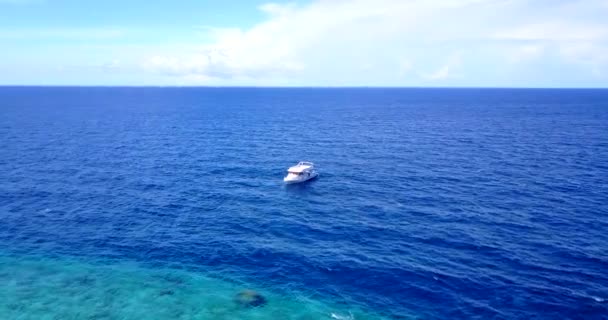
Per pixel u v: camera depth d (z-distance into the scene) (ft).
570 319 99.35
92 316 100.89
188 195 198.90
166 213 173.78
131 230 155.12
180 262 130.31
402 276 120.06
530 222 159.53
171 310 104.53
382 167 256.93
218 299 109.81
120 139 353.92
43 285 114.62
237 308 105.81
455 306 105.50
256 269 126.00
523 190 201.57
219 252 137.28
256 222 164.14
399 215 170.40
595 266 124.06
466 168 250.57
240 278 120.78
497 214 169.17
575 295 108.99
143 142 340.80
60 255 133.39
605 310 102.53
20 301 106.32
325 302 108.47
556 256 130.82
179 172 242.37
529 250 135.33
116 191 202.80
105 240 145.69
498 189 204.23
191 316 102.12
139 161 268.62
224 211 177.06
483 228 154.51
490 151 304.09
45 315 100.78
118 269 125.18
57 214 169.99
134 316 101.45
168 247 140.77
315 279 119.85
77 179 222.28
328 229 156.46
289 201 190.90
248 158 284.20
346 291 113.50
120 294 111.14
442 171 244.01
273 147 328.29
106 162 263.49
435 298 109.09
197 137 373.61
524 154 289.74
